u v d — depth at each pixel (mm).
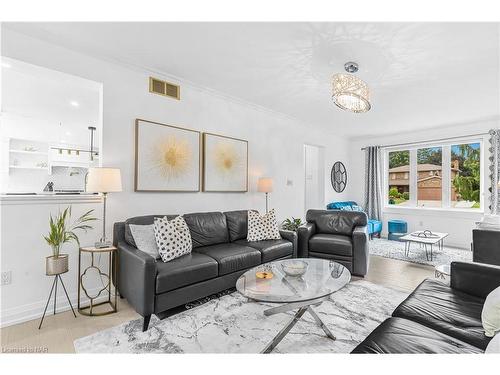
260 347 1790
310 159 6348
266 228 3424
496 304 1284
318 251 3498
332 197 6191
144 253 2188
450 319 1430
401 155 6078
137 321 2160
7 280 2174
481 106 4016
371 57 2570
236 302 2484
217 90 3576
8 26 2176
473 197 5043
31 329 2053
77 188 5578
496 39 2238
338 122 5082
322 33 2227
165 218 2629
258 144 4355
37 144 5086
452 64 2691
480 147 4938
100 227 2668
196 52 2588
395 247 4906
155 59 2740
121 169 2812
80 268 2504
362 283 3039
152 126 3029
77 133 5465
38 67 2354
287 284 1965
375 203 6086
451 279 1871
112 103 2760
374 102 3840
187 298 2256
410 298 1697
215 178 3701
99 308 2414
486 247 2816
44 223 2354
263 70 2953
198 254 2633
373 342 1216
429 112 4336
